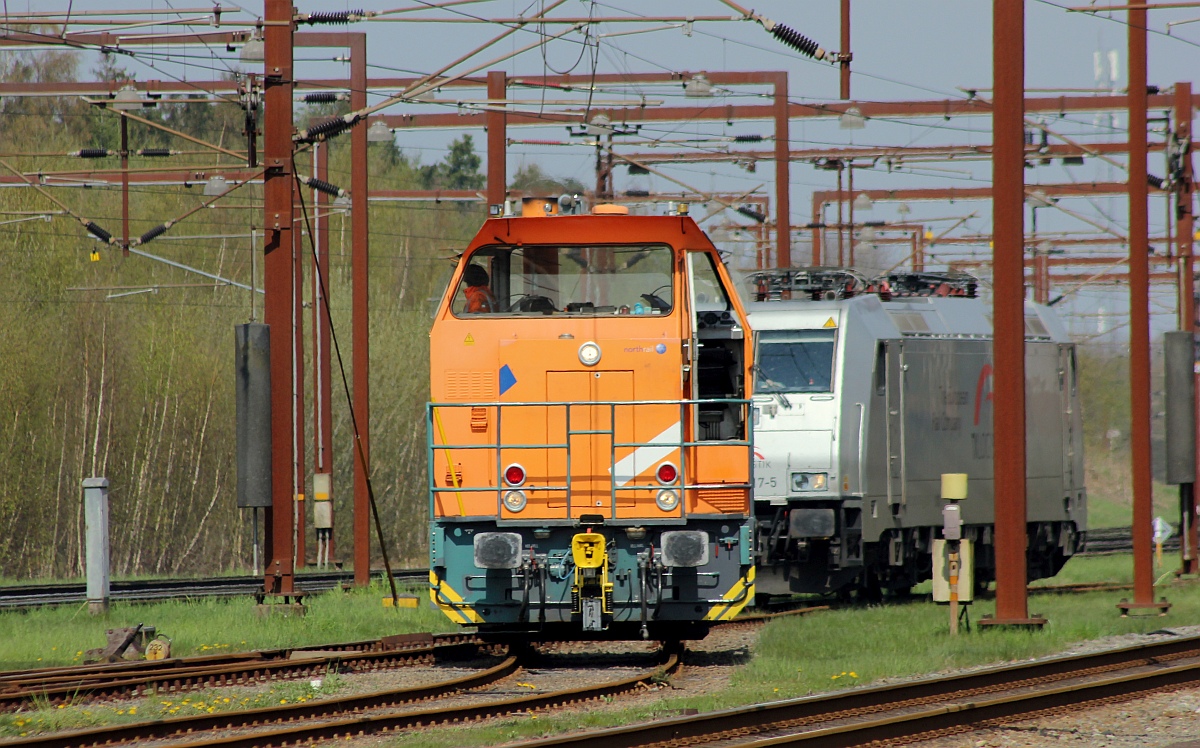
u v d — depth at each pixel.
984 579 95.69
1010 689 48.62
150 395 191.88
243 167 92.12
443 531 54.72
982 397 93.12
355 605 80.31
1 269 198.12
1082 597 87.75
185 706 44.62
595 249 55.84
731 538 54.41
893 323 85.12
